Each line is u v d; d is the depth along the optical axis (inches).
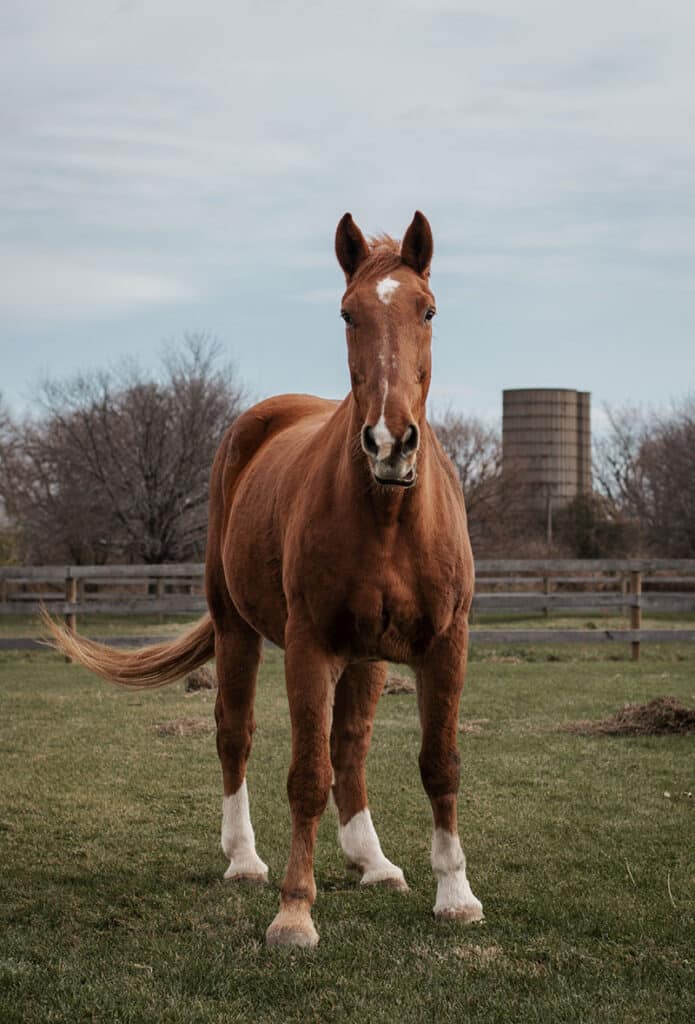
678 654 527.2
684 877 169.6
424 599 149.8
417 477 144.8
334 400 225.1
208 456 941.2
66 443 960.3
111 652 212.1
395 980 130.0
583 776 242.1
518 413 1718.8
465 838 194.2
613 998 123.4
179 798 229.9
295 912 145.8
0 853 190.4
